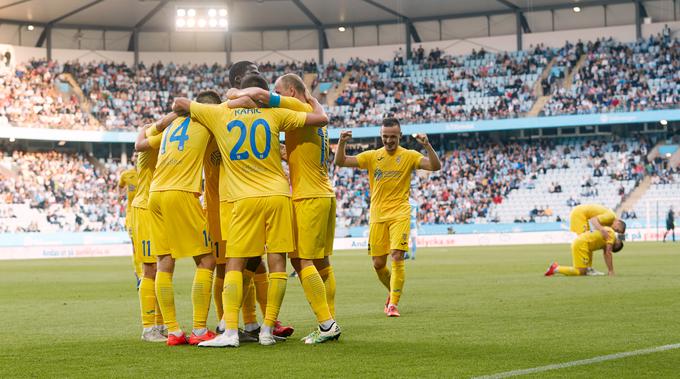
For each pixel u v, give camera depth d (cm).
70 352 846
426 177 5928
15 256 4612
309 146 906
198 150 906
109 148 6084
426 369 709
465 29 6247
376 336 939
